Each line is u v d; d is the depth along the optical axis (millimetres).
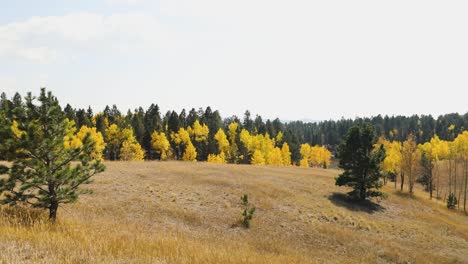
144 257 10281
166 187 35750
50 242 10258
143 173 40812
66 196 14281
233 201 35094
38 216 14125
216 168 50844
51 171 13984
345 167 44094
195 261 11258
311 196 42219
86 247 10234
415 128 172875
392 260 27469
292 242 27703
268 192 39875
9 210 14000
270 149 87812
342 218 36344
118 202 27641
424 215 43875
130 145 73250
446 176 99938
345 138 44594
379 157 43406
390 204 46188
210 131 104625
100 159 15500
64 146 14617
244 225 29219
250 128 123438
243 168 54312
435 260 28719
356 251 28219
